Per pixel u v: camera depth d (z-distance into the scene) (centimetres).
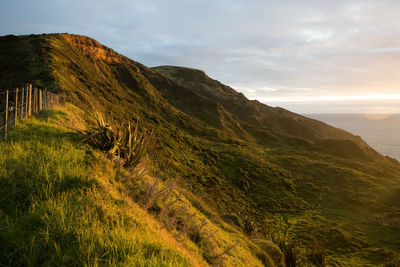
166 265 267
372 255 2348
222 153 4938
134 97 6694
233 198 3183
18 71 3012
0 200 281
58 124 792
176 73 14975
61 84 2627
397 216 3319
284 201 3619
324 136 11956
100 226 289
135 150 625
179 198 793
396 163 8906
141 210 420
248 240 841
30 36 5166
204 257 450
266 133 8994
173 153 3631
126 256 246
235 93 14175
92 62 6675
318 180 4747
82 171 416
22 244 225
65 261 221
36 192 315
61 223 263
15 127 586
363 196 4078
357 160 7356
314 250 1753
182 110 8669
